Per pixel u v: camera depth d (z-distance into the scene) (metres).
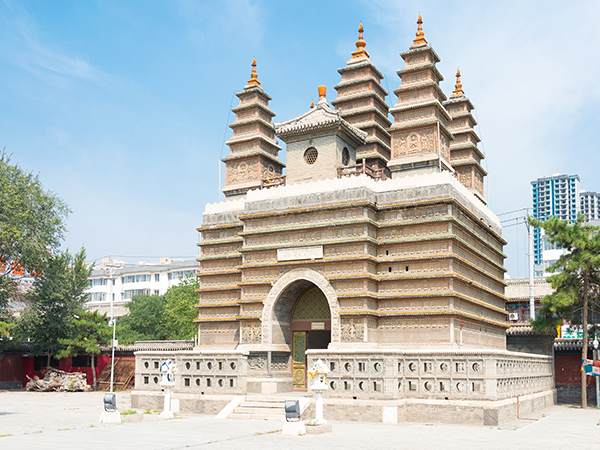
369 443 21.94
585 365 40.69
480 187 54.94
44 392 57.25
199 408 34.44
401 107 42.56
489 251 45.12
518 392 34.19
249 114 50.53
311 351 31.69
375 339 37.38
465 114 54.47
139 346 59.97
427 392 29.92
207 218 46.66
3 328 57.88
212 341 44.09
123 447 19.97
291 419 24.48
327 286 38.22
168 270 127.06
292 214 40.50
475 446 21.61
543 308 44.62
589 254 41.72
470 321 38.94
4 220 53.78
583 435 25.70
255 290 41.03
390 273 38.03
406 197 38.28
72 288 62.56
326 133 42.31
